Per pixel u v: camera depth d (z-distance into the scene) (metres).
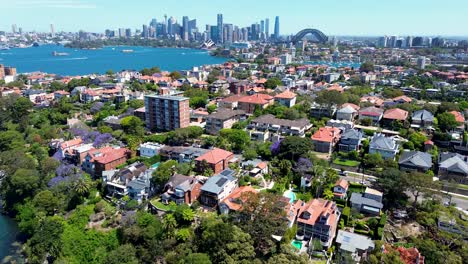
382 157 128.00
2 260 94.56
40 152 142.00
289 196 103.94
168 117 166.00
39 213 102.88
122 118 174.25
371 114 168.50
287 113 168.00
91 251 92.38
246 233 82.81
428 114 161.38
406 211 100.69
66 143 141.88
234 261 76.81
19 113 183.50
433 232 88.06
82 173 122.50
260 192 93.88
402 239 89.50
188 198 102.50
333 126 157.75
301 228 89.31
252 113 190.38
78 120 187.50
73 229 98.56
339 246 83.94
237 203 94.88
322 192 105.88
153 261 86.56
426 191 97.94
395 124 159.88
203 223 89.38
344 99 180.62
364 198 101.00
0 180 131.50
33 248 93.00
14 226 110.69
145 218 93.44
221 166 119.56
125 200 107.00
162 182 110.50
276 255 77.44
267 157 130.38
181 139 147.00
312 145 127.62
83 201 111.88
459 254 79.94
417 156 119.12
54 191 110.94
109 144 150.00
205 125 166.50
